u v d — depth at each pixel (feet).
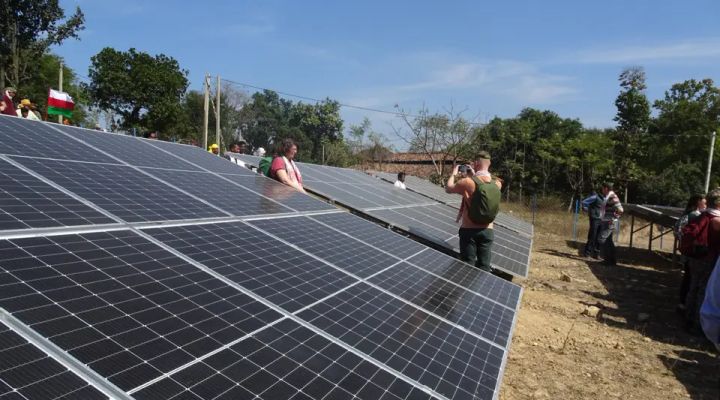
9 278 6.13
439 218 33.24
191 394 5.38
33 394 4.55
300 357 6.98
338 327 8.36
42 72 145.79
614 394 15.89
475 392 7.86
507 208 116.16
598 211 49.29
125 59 102.01
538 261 45.24
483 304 13.06
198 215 11.71
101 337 5.72
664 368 18.58
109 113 106.01
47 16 91.09
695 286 23.58
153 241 9.04
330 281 10.38
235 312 7.50
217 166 19.89
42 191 9.58
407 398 6.91
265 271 9.61
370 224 18.90
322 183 30.04
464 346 9.59
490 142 143.54
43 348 5.16
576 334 21.76
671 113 132.57
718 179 125.29
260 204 15.40
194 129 155.02
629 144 134.92
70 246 7.63
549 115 167.12
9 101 26.48
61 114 46.24
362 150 191.01
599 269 42.52
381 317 9.51
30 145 12.44
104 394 4.90
